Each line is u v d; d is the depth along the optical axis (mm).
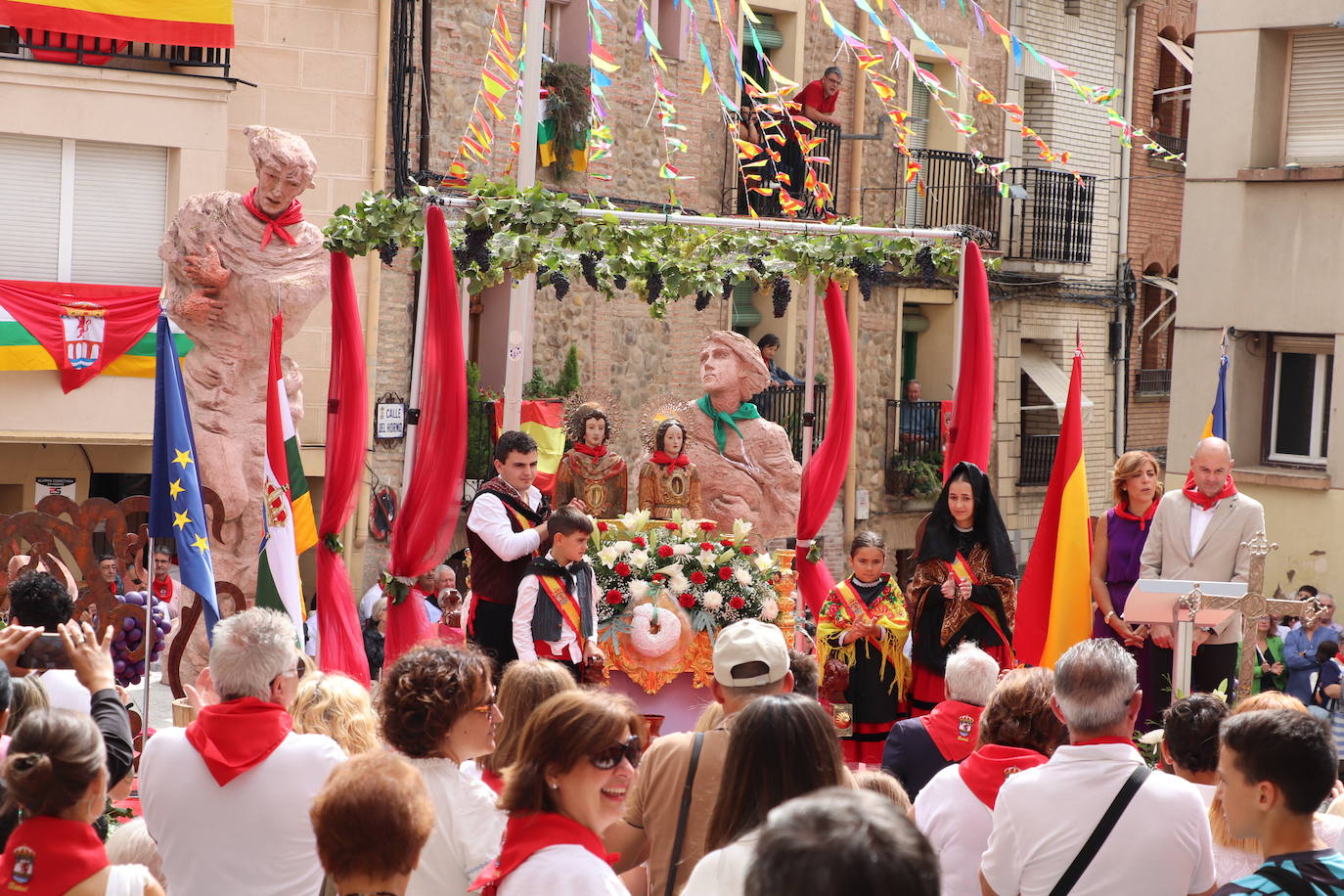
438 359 9141
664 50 19969
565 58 19125
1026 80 24500
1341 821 4730
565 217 9547
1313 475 16469
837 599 8672
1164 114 26812
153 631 8922
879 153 22531
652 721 8680
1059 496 8969
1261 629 11219
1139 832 4176
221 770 4355
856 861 2137
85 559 8281
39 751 3732
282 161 13484
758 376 12203
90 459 16391
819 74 21734
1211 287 17156
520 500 8250
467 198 9578
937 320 23922
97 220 15531
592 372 19469
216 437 13562
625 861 4434
